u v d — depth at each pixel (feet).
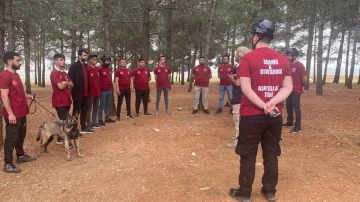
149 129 27.63
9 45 25.85
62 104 22.53
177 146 22.18
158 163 18.52
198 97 36.04
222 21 54.03
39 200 14.05
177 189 14.78
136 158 19.61
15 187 15.53
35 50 59.52
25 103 18.60
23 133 19.03
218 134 25.71
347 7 41.93
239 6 47.55
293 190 14.43
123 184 15.52
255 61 12.25
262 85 12.31
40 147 20.61
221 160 19.03
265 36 12.59
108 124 29.99
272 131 12.91
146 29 46.78
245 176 13.07
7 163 17.56
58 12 33.35
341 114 34.04
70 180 16.29
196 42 67.10
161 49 79.66
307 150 20.90
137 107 34.35
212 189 14.73
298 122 25.76
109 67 29.94
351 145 21.84
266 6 45.06
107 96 30.48
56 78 22.04
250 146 12.76
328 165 17.83
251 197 13.83
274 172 13.26
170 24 55.47
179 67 101.91
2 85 17.13
